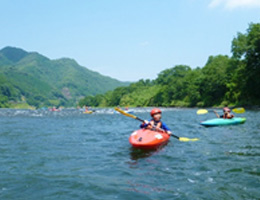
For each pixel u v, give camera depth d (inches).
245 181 159.3
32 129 527.2
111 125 625.0
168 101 3494.1
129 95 5142.7
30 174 181.2
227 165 198.8
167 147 287.1
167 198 133.6
